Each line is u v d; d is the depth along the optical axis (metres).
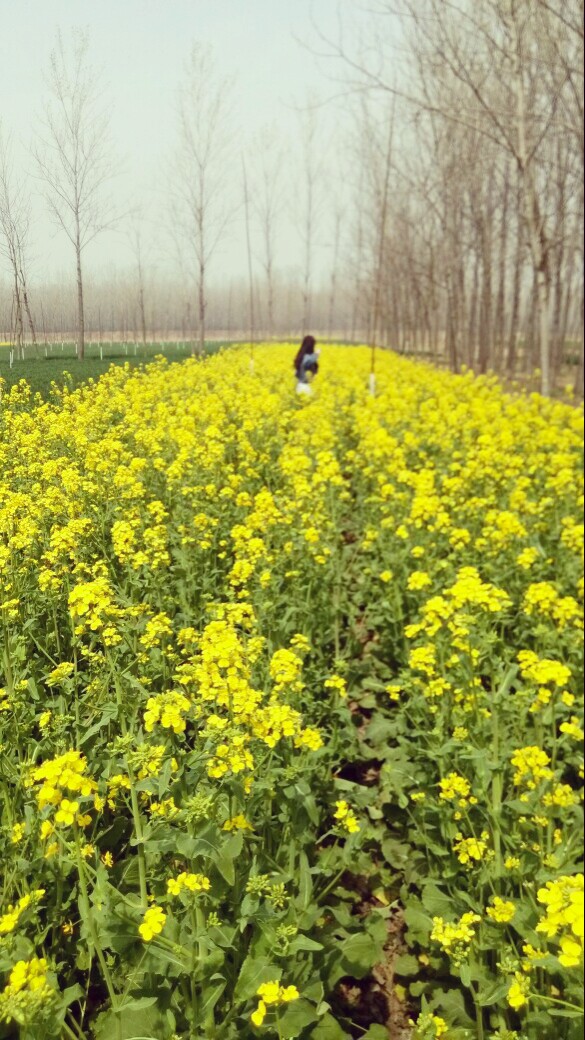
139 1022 2.42
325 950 2.98
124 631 3.51
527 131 12.87
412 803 4.02
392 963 3.32
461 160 19.33
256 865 2.80
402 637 5.23
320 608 5.18
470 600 4.02
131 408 5.58
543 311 13.52
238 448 8.56
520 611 5.35
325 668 4.49
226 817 2.77
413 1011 3.11
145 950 2.45
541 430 11.21
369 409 12.47
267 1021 2.51
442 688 3.87
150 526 5.25
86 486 4.58
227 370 12.98
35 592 3.87
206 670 3.05
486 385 18.42
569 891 2.07
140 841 2.49
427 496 6.90
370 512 7.34
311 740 3.04
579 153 15.54
